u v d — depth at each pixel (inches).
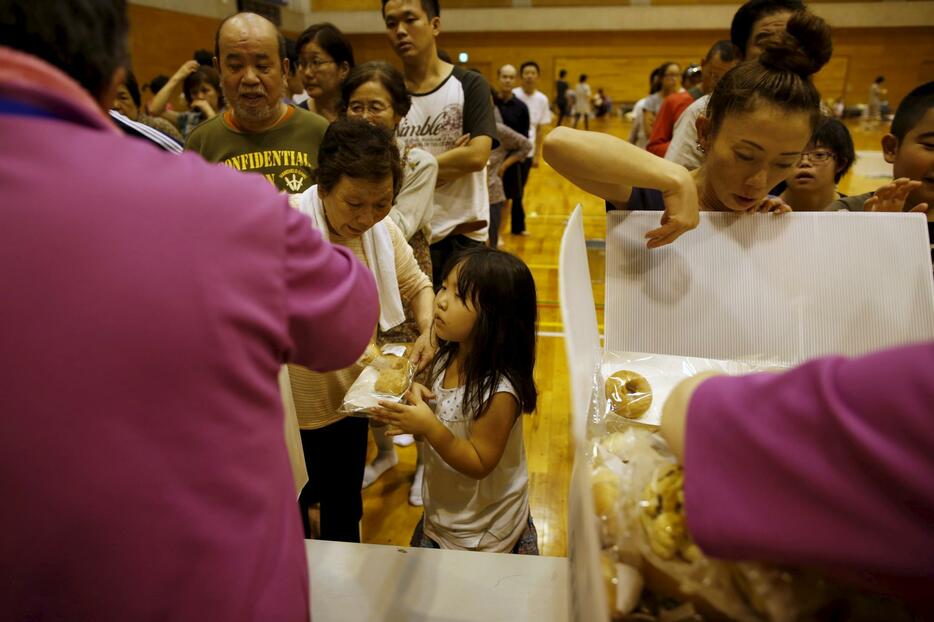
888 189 40.4
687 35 562.6
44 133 16.4
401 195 68.9
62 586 17.1
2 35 16.9
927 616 17.0
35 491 16.2
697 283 35.1
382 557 36.3
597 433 25.2
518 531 48.5
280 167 62.0
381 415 40.6
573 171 33.1
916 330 32.6
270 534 19.7
